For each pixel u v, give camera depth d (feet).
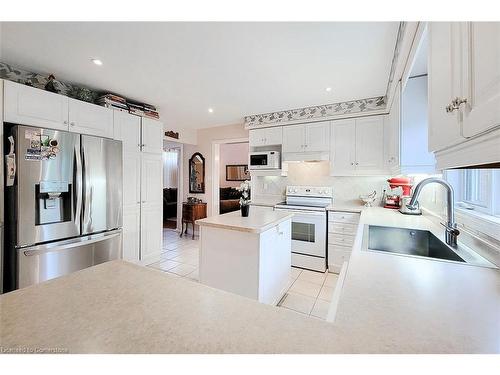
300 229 11.10
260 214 8.66
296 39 5.96
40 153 6.89
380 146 10.27
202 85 9.00
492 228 3.77
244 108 11.93
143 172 10.81
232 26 5.46
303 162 13.15
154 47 6.40
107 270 2.90
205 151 16.85
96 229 8.43
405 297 2.39
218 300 2.20
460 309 2.15
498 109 1.57
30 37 5.98
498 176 4.30
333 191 12.35
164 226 20.77
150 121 11.13
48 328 1.77
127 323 1.83
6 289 6.62
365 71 7.73
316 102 10.90
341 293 2.49
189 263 11.52
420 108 6.31
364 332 1.78
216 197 16.61
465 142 2.21
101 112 9.06
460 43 2.19
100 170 8.57
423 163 6.28
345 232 10.19
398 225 5.99
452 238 4.32
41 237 6.93
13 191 6.53
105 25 5.48
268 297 7.04
